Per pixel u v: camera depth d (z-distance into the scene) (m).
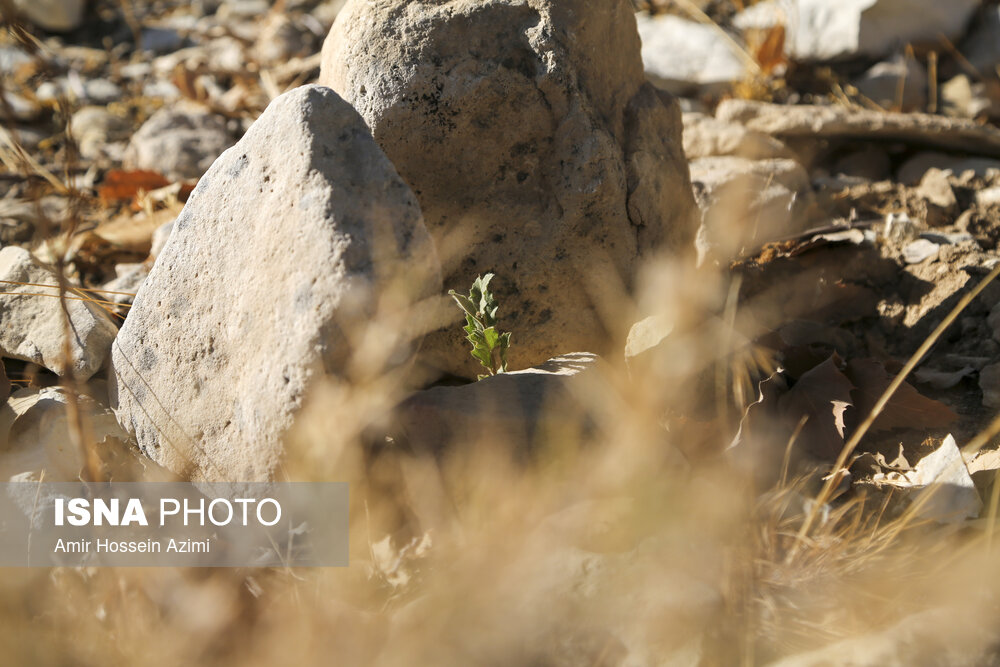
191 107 5.70
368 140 2.51
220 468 2.62
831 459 2.79
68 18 6.88
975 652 1.93
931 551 2.34
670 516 2.32
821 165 4.94
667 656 1.97
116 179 4.76
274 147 2.55
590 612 2.05
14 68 6.19
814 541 2.37
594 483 2.40
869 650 1.94
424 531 2.41
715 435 2.74
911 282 3.74
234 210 2.63
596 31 3.14
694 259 3.57
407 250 2.40
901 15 5.64
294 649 2.00
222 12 7.07
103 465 2.75
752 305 3.54
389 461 2.55
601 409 2.60
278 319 2.42
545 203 3.10
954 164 4.75
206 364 2.65
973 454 2.81
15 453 2.83
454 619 2.05
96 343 3.11
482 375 3.14
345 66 3.05
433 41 3.00
